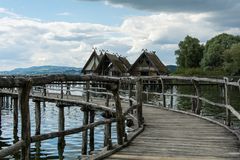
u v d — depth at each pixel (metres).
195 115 14.35
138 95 11.44
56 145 16.16
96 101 22.70
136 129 10.59
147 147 8.15
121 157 7.12
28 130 4.51
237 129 10.48
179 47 103.75
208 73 76.62
